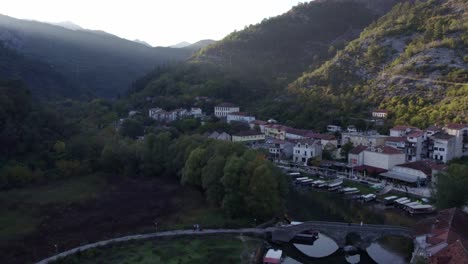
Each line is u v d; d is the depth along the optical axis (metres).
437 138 162.00
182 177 135.75
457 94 198.25
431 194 122.69
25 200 125.38
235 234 98.62
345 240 95.19
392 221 113.75
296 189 149.38
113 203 124.88
